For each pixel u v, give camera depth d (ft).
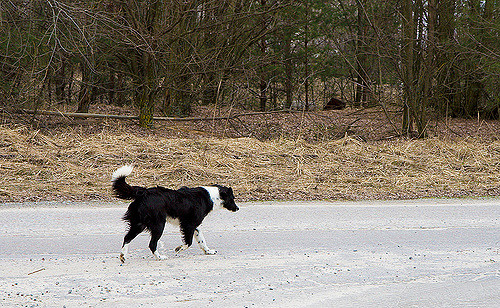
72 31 45.03
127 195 20.02
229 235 24.56
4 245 21.68
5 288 16.58
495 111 72.84
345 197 34.45
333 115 69.62
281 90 76.59
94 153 41.91
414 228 26.35
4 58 46.70
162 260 20.34
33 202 30.35
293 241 23.57
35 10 45.03
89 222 26.09
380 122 65.46
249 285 17.62
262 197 33.76
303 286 17.67
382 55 56.39
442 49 55.77
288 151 46.50
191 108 66.08
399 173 42.11
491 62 54.49
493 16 61.26
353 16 69.31
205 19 57.98
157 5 51.60
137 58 57.98
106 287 16.98
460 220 28.17
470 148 49.42
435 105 66.59
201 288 17.19
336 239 24.03
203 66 55.06
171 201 20.65
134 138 47.09
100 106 64.23
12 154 39.70
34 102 50.29
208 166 40.50
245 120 62.95
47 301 15.58
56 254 20.66
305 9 67.41
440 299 16.81
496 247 23.06
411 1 55.21
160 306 15.52
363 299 16.65
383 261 20.71
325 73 73.92
